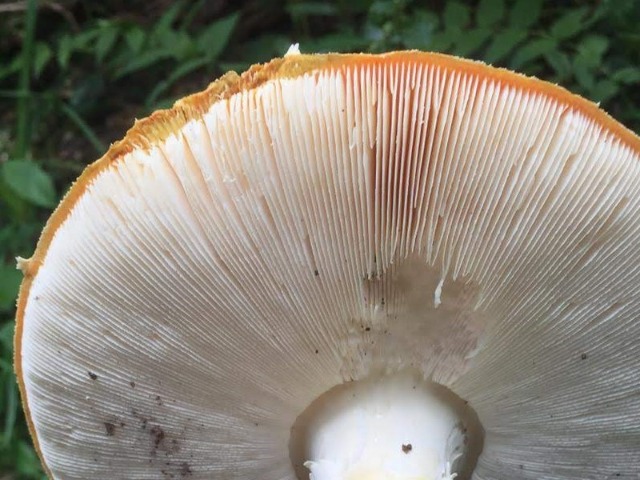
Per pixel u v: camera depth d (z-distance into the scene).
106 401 0.16
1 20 0.39
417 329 0.16
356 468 0.16
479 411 0.17
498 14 0.30
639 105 0.31
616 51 0.31
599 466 0.18
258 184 0.13
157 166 0.12
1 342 0.29
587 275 0.14
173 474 0.18
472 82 0.12
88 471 0.18
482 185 0.13
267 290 0.14
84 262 0.14
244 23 0.36
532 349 0.16
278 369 0.16
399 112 0.12
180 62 0.34
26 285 0.15
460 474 0.18
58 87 0.38
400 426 0.16
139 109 0.36
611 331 0.15
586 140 0.12
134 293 0.14
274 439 0.17
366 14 0.35
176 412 0.17
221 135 0.12
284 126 0.12
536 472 0.19
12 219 0.34
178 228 0.13
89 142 0.36
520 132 0.12
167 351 0.15
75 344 0.15
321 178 0.13
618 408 0.17
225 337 0.15
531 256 0.14
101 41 0.34
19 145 0.35
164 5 0.38
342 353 0.16
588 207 0.13
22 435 0.29
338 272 0.14
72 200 0.13
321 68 0.12
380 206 0.13
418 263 0.14
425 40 0.30
